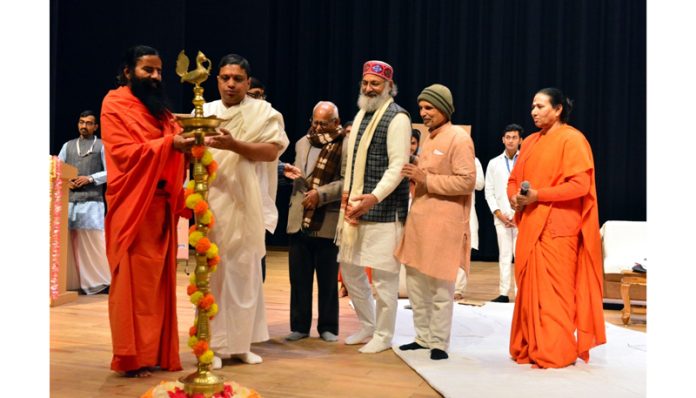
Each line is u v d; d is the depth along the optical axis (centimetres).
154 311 337
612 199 959
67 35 843
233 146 346
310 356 387
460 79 1002
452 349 409
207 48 1020
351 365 365
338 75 1062
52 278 545
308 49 1070
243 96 372
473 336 454
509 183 403
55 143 840
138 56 342
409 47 1031
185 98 996
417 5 1018
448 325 384
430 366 358
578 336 372
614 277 575
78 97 846
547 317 368
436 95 384
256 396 266
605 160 966
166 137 326
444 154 379
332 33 1059
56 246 548
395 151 384
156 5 872
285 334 452
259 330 379
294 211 438
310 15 1070
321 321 438
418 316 402
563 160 374
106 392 306
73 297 579
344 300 614
